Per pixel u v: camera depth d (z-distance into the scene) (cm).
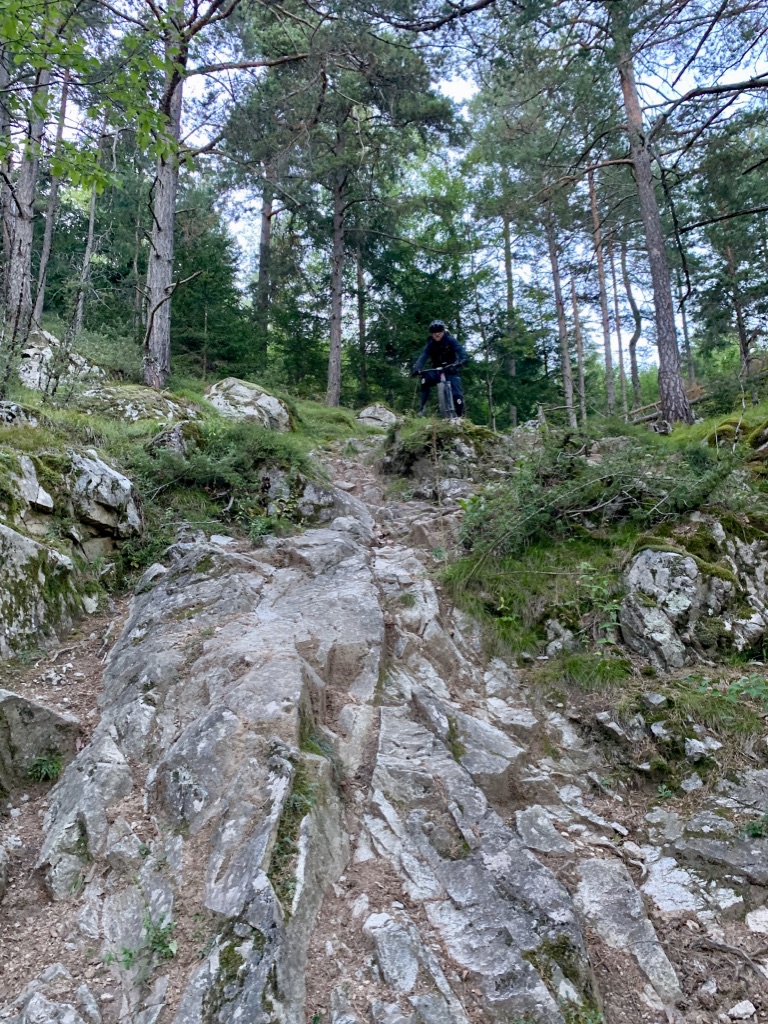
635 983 305
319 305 2556
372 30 1338
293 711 385
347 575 572
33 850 343
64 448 617
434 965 288
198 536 651
